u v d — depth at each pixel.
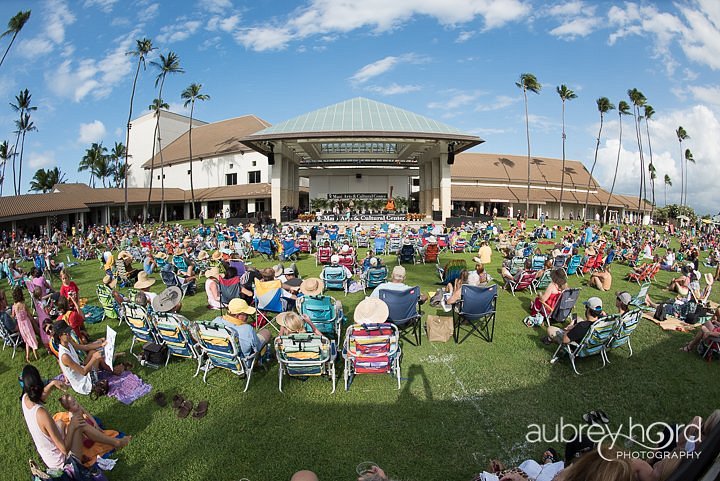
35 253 19.41
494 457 4.24
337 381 5.92
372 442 4.51
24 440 4.84
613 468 2.32
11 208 36.03
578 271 14.52
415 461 4.20
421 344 7.30
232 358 5.65
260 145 33.53
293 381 5.95
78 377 5.54
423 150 39.97
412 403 5.29
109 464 4.17
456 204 60.94
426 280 12.87
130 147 77.81
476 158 68.00
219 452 4.42
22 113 62.59
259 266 16.52
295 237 19.66
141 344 7.61
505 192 61.12
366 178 51.53
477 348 7.09
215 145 63.72
